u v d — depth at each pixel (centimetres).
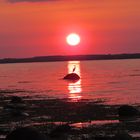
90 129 4262
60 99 7275
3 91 9544
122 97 7388
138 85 10206
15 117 5250
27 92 9038
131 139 3525
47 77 15300
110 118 5016
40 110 5838
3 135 4028
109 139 3578
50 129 4278
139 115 5175
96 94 8081
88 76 14900
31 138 3191
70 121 4819
